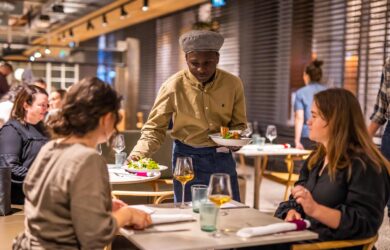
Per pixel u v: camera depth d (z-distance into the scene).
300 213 2.59
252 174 8.04
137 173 3.46
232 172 3.21
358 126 2.43
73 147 1.93
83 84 1.98
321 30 7.32
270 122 8.33
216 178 2.15
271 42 8.20
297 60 7.75
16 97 3.76
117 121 2.05
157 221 2.21
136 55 10.01
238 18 8.95
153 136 3.23
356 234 2.33
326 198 2.42
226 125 3.23
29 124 3.78
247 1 8.70
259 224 2.26
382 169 2.38
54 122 1.99
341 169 2.41
